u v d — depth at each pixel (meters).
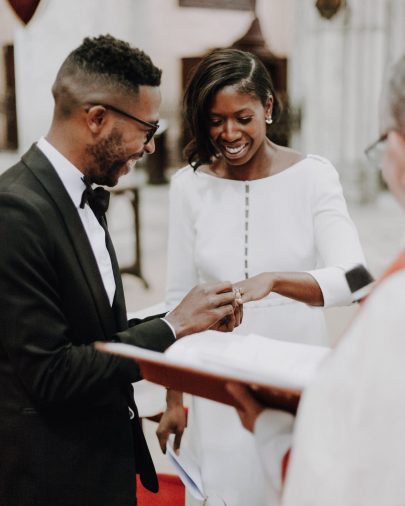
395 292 1.02
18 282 1.52
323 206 2.16
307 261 2.20
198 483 2.10
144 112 1.65
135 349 1.30
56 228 1.59
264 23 13.71
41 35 6.94
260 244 2.20
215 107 2.03
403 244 1.23
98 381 1.57
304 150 11.00
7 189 1.57
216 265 2.22
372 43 10.47
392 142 1.16
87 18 7.02
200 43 13.71
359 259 2.06
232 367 1.23
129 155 1.68
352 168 10.74
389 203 10.76
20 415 1.64
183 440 2.98
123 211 9.53
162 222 9.20
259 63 2.07
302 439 1.06
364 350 1.02
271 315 2.20
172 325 1.69
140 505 2.79
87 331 1.66
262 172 2.22
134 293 6.30
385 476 1.00
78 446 1.68
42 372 1.53
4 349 1.63
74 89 1.62
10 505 1.67
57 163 1.66
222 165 2.26
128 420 1.80
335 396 1.04
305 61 10.77
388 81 1.17
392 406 0.99
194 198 2.27
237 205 2.22
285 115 10.77
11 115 13.90
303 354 1.33
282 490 1.25
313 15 10.49
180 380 1.38
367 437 1.00
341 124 10.71
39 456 1.64
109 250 1.84
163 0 13.38
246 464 2.17
